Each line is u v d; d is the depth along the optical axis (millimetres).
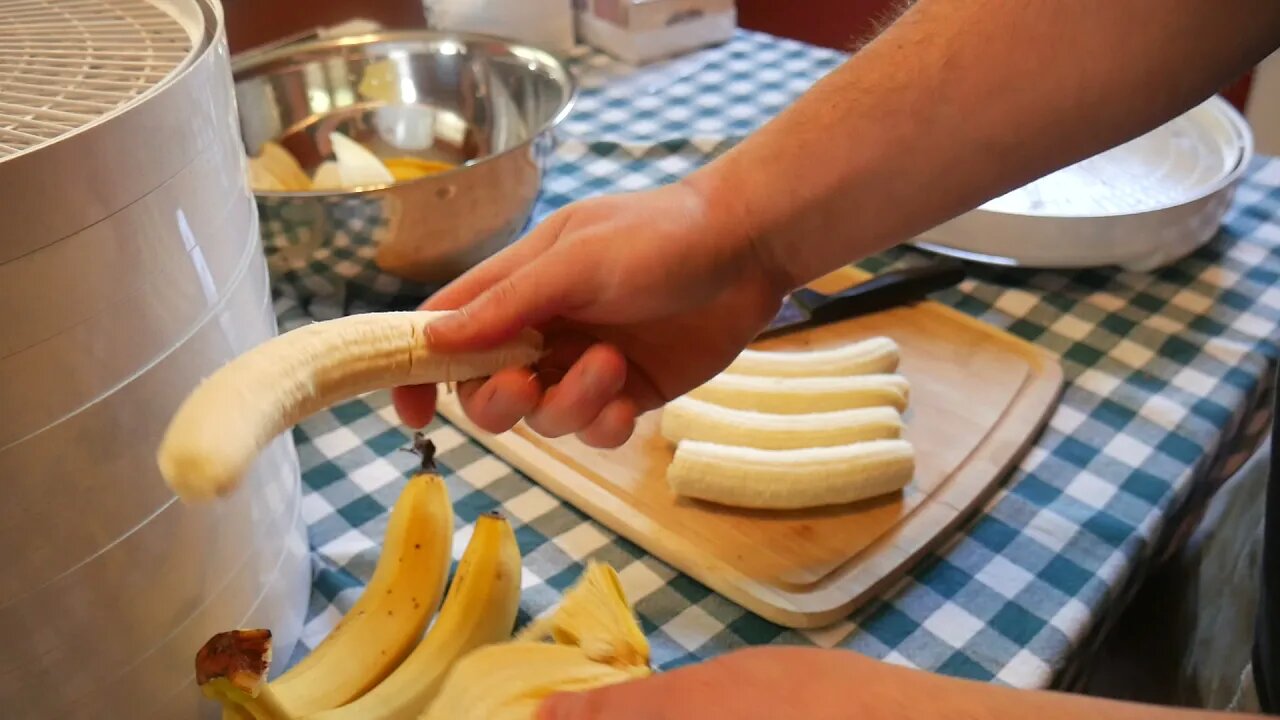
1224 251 922
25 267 319
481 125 1035
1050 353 788
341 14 1241
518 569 551
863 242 535
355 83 1021
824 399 705
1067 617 575
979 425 715
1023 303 865
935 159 499
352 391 395
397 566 540
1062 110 482
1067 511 652
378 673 490
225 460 305
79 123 348
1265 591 610
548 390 477
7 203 307
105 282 346
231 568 453
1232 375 768
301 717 433
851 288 848
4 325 318
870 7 1920
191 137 380
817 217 516
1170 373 774
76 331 341
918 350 801
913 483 667
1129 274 897
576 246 464
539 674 455
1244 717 283
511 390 450
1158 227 829
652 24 1315
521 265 494
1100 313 847
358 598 579
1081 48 469
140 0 485
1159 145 972
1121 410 739
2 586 351
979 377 766
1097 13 463
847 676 309
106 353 353
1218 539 830
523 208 836
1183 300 857
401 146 1041
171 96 363
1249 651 744
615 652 471
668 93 1258
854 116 502
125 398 366
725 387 707
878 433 673
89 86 385
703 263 504
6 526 343
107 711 407
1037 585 598
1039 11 471
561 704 325
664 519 639
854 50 662
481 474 699
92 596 381
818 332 827
